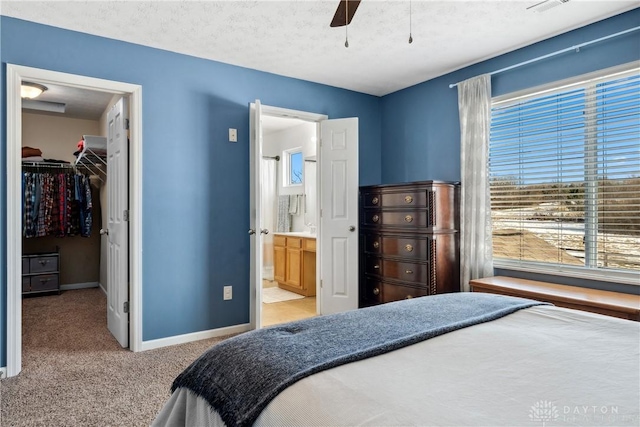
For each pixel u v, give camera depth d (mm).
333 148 4160
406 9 2590
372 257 3957
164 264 3252
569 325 1514
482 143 3402
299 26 2846
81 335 3506
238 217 3643
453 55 3391
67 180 5383
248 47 3213
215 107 3506
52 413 2135
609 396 947
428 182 3406
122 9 2598
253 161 3707
